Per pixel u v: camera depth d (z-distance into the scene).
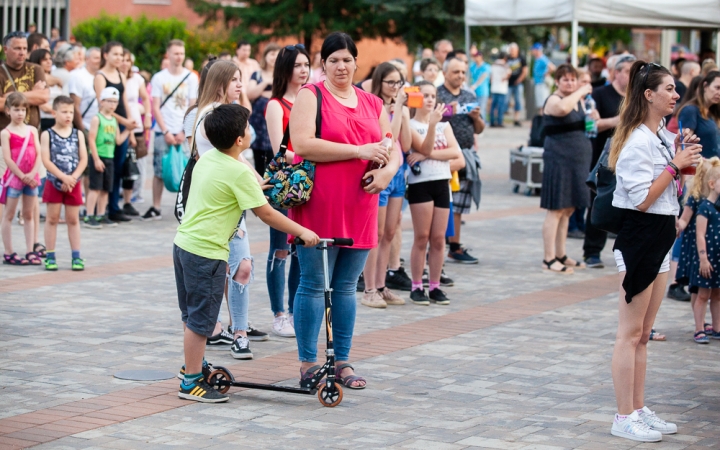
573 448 8.18
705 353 11.73
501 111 49.78
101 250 17.80
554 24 23.27
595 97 18.80
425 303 14.15
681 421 9.06
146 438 8.23
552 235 16.86
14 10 34.47
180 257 9.34
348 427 8.66
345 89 9.70
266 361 10.87
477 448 8.12
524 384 10.16
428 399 9.57
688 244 12.72
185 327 9.42
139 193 24.11
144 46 40.03
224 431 8.47
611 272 17.09
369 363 10.89
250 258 10.98
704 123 14.73
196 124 10.38
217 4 46.94
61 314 12.88
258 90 17.11
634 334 8.59
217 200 9.23
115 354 10.98
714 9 22.62
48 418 8.70
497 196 26.95
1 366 10.35
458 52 18.58
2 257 16.81
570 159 16.53
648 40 45.81
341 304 9.95
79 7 45.31
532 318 13.39
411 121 13.94
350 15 47.47
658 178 8.29
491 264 17.58
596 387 10.10
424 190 13.81
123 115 20.77
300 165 9.52
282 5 46.62
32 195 16.31
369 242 9.78
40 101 17.86
